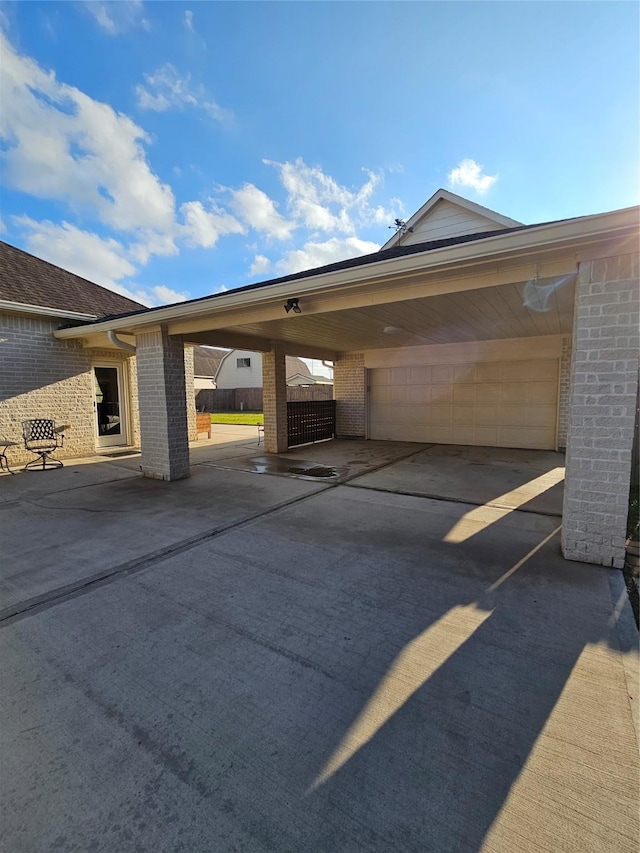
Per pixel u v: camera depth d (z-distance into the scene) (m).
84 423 9.57
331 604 2.87
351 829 1.39
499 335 8.96
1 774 1.60
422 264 3.86
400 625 2.61
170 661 2.28
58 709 1.94
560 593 2.99
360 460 8.68
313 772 1.61
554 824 1.40
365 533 4.27
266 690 2.05
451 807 1.46
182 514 4.98
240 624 2.63
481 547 3.88
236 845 1.34
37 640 2.49
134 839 1.37
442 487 6.21
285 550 3.84
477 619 2.66
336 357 12.37
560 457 8.69
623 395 3.29
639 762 1.63
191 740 1.76
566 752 1.68
